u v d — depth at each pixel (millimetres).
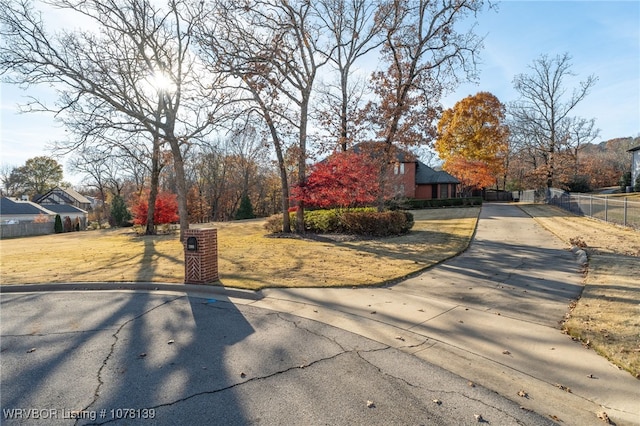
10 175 70250
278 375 3893
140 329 5293
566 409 3293
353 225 15656
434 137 16516
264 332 5145
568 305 6098
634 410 3246
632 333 4727
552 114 36406
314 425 3043
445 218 22328
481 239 13922
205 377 3855
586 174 42781
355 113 17344
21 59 13711
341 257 10688
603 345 4473
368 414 3199
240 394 3521
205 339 4898
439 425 3051
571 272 8297
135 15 15531
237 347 4625
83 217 56281
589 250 10312
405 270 8828
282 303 6523
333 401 3404
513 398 3471
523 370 4004
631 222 14828
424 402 3393
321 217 16906
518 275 8242
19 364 4176
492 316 5688
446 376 3885
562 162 36312
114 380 3799
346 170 15805
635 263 8477
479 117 40656
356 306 6270
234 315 5902
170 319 5719
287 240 14930
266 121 15609
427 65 16438
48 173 70875
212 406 3322
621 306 5699
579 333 4848
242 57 14406
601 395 3494
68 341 4855
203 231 7648
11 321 5727
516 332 5047
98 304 6617
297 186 16344
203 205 49000
